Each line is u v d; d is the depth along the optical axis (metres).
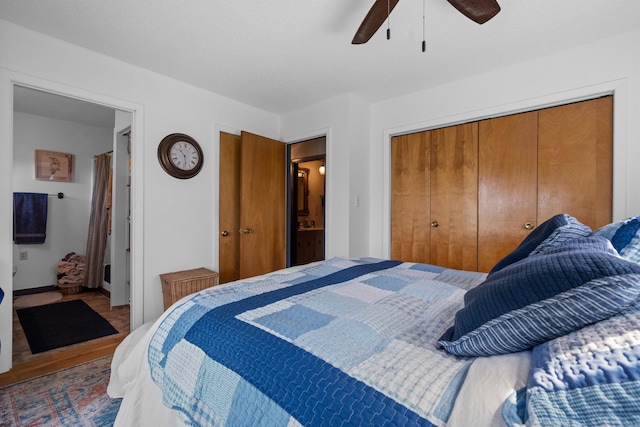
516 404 0.53
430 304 1.19
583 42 2.21
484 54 2.38
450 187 2.97
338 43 2.22
